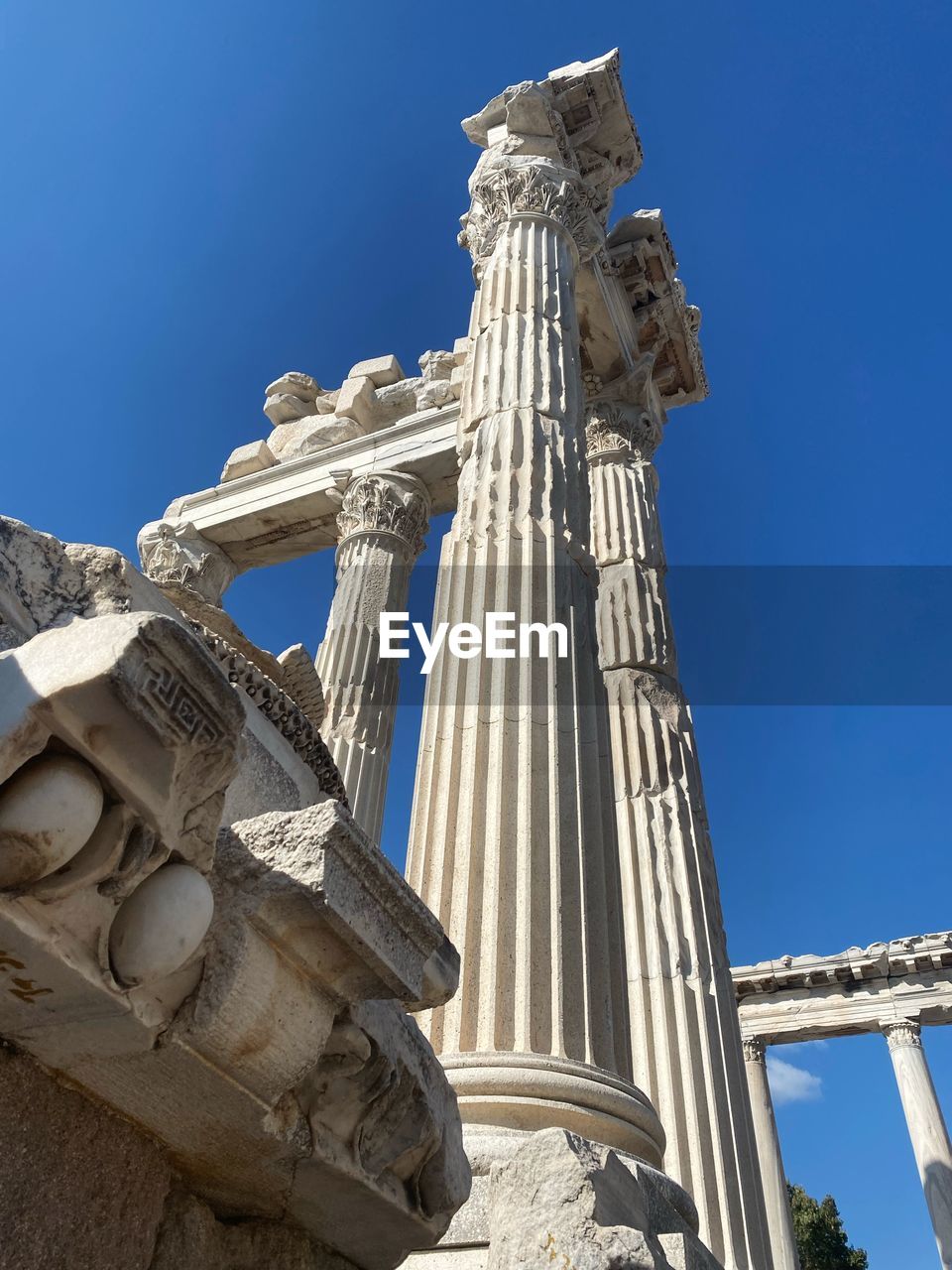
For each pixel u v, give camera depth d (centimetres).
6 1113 206
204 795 195
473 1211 417
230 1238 273
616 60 1233
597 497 1312
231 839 228
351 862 226
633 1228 315
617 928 628
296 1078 227
